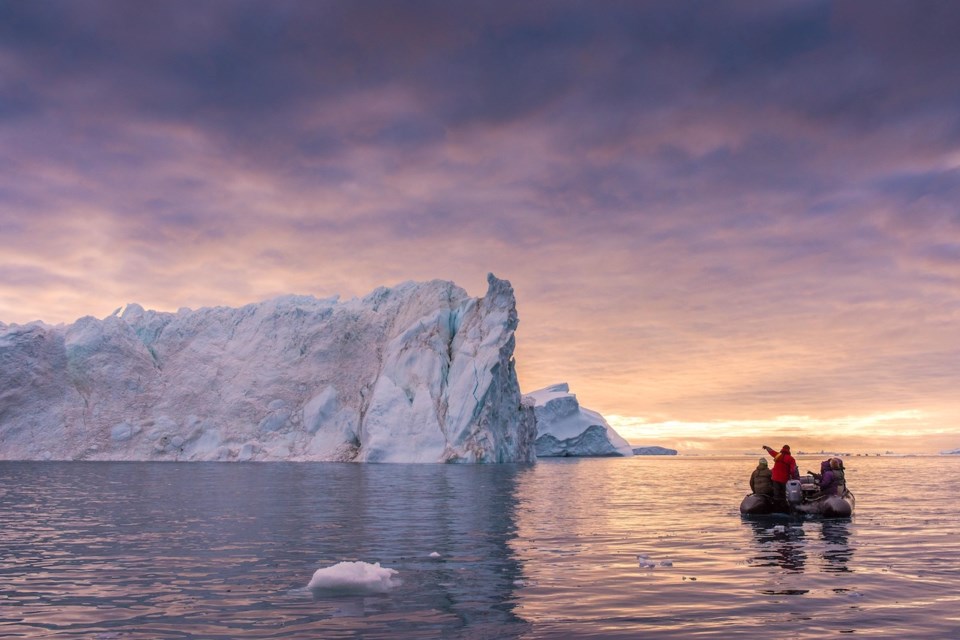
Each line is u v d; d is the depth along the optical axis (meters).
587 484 35.47
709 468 66.12
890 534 15.62
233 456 61.97
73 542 14.09
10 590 9.52
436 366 62.66
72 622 7.86
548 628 7.48
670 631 7.33
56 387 65.25
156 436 63.31
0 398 62.69
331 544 13.81
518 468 52.72
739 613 8.10
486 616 8.02
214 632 7.43
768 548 13.38
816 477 20.45
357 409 64.94
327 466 52.28
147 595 9.19
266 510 20.62
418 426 58.81
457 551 12.95
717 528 16.78
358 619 7.90
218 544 13.81
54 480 35.38
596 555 12.50
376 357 69.88
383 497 25.28
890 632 7.23
